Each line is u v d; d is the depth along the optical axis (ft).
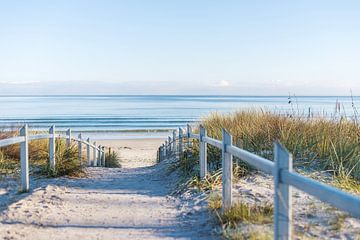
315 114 41.09
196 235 19.75
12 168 37.06
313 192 11.52
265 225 19.24
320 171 30.76
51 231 20.31
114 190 32.96
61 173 38.09
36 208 24.56
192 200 27.25
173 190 31.94
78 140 49.52
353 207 9.68
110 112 307.99
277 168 13.79
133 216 23.80
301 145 34.19
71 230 20.65
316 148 33.88
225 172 21.74
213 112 54.90
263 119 42.37
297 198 24.17
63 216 23.29
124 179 39.73
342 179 28.07
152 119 230.07
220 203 23.72
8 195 27.99
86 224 21.88
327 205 22.29
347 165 30.66
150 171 47.50
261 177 30.48
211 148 36.27
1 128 50.67
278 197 13.80
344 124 38.11
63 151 40.40
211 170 33.37
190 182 30.91
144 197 29.84
